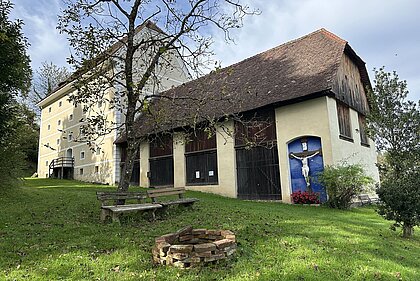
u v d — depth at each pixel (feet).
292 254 17.33
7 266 14.82
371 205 51.16
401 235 26.32
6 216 26.03
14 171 38.88
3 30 36.17
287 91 49.32
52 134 115.75
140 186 73.92
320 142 46.26
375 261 17.39
